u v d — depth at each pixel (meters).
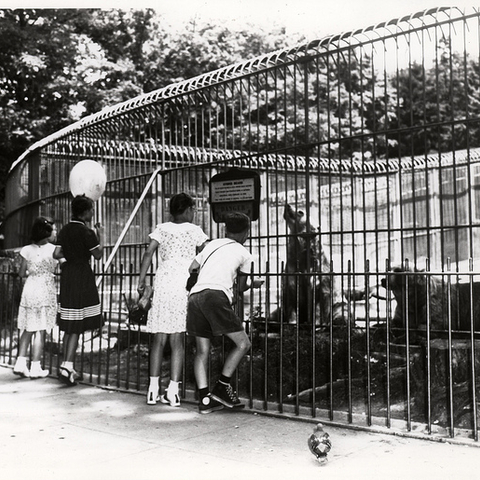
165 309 5.96
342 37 5.77
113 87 20.20
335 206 12.08
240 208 6.55
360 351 5.92
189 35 21.31
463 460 4.18
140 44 21.16
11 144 18.20
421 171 12.48
